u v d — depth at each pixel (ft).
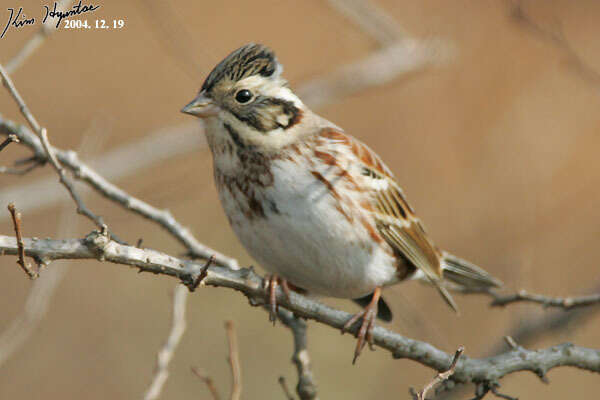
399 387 42.37
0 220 37.04
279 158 24.66
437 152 52.70
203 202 47.09
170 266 19.97
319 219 24.63
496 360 22.58
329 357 42.68
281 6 59.88
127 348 44.34
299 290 28.02
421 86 54.29
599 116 52.54
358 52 57.52
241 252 44.14
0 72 21.22
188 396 41.55
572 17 55.88
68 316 44.98
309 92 47.73
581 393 47.93
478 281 31.86
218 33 58.29
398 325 39.50
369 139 53.36
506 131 52.11
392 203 27.22
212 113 24.79
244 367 42.29
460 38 53.62
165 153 43.88
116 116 53.36
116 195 27.73
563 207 49.47
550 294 45.47
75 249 18.75
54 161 21.65
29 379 42.80
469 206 49.78
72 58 55.36
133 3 56.24
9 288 45.01
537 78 53.57
